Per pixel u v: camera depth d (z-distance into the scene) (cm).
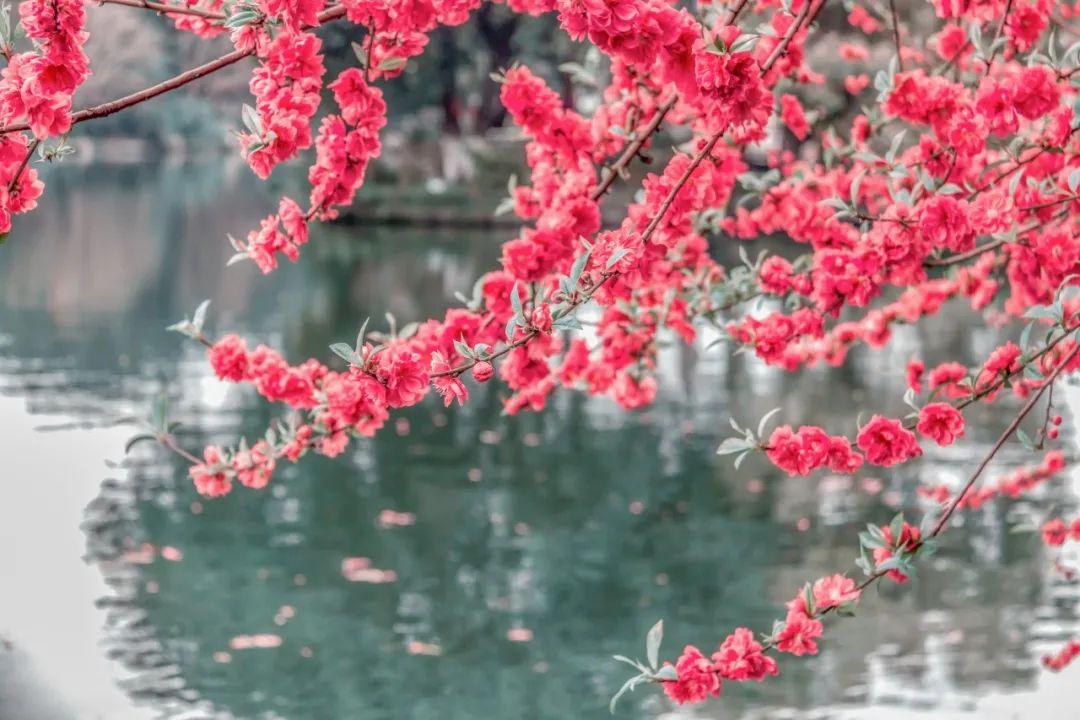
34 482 1453
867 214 414
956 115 416
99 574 1167
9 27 292
